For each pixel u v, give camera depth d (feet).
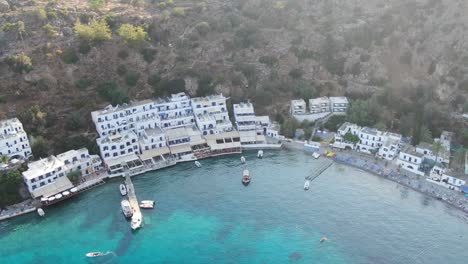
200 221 453.17
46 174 483.92
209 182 518.37
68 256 408.87
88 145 546.67
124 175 525.75
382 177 529.86
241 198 488.44
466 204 475.31
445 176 505.25
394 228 443.73
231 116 641.81
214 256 409.08
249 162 561.84
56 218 457.27
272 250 415.85
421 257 407.85
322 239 428.15
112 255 409.69
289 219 456.04
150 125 589.32
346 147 587.68
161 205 476.54
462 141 570.46
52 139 544.21
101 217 459.73
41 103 564.30
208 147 580.30
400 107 624.18
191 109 622.13
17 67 569.64
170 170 543.80
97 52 634.84
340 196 492.95
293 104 645.51
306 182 509.76
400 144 567.18
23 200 478.59
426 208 474.08
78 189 495.82
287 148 597.11
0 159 493.77
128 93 625.41
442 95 627.87
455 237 432.25
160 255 410.11
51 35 625.82
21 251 415.23
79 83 598.34
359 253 412.77
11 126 513.04
